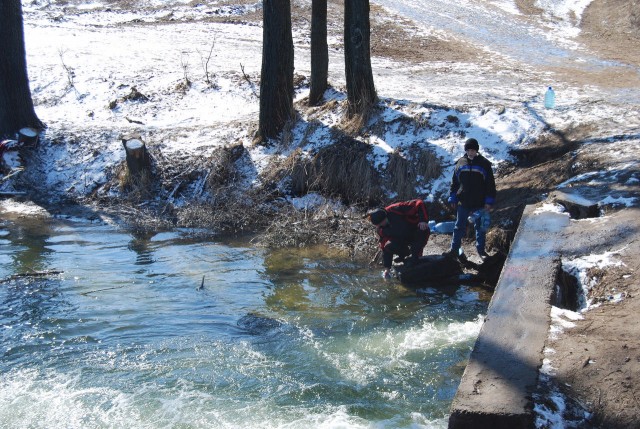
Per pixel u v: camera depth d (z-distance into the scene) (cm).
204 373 734
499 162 1226
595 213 888
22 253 1139
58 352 785
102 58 2211
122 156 1504
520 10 3161
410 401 670
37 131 1620
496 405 482
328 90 1622
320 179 1322
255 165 1416
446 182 1223
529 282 689
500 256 989
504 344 568
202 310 903
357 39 1405
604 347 552
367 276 1024
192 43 2506
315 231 1200
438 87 1717
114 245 1184
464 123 1341
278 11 1422
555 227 838
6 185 1472
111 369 745
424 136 1331
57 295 952
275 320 866
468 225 1098
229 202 1327
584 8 3100
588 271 718
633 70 1966
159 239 1216
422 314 883
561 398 495
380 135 1358
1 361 765
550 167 1134
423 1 3312
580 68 2028
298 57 2216
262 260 1099
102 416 655
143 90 1905
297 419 641
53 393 698
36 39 2533
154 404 675
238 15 3186
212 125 1620
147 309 904
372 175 1289
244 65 2116
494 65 2108
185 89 1886
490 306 639
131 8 3466
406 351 775
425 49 2409
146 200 1382
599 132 1206
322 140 1402
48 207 1395
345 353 775
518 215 1051
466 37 2612
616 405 486
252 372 734
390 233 990
